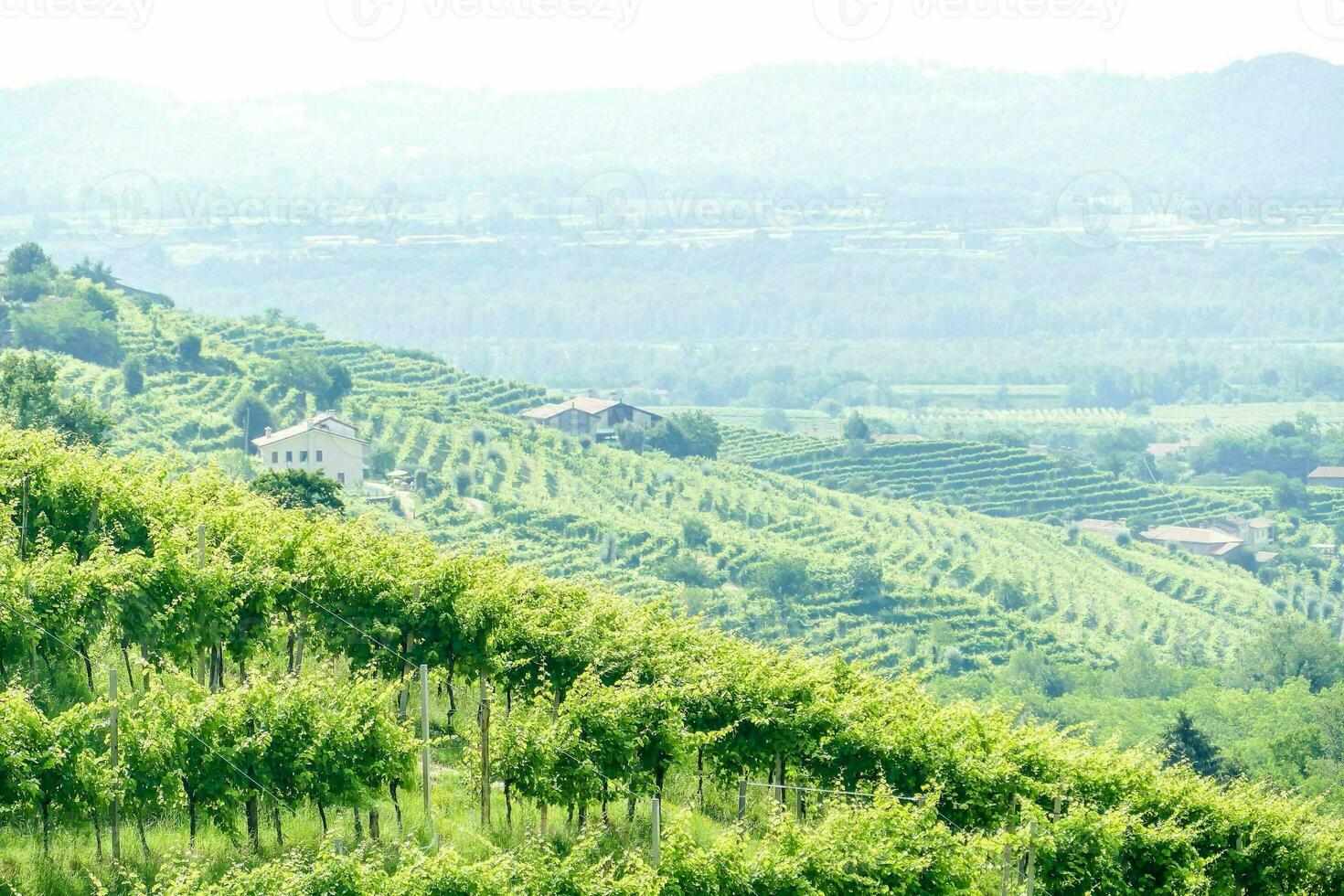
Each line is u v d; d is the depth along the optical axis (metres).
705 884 48.81
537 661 66.06
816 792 62.91
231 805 49.94
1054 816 60.06
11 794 47.44
